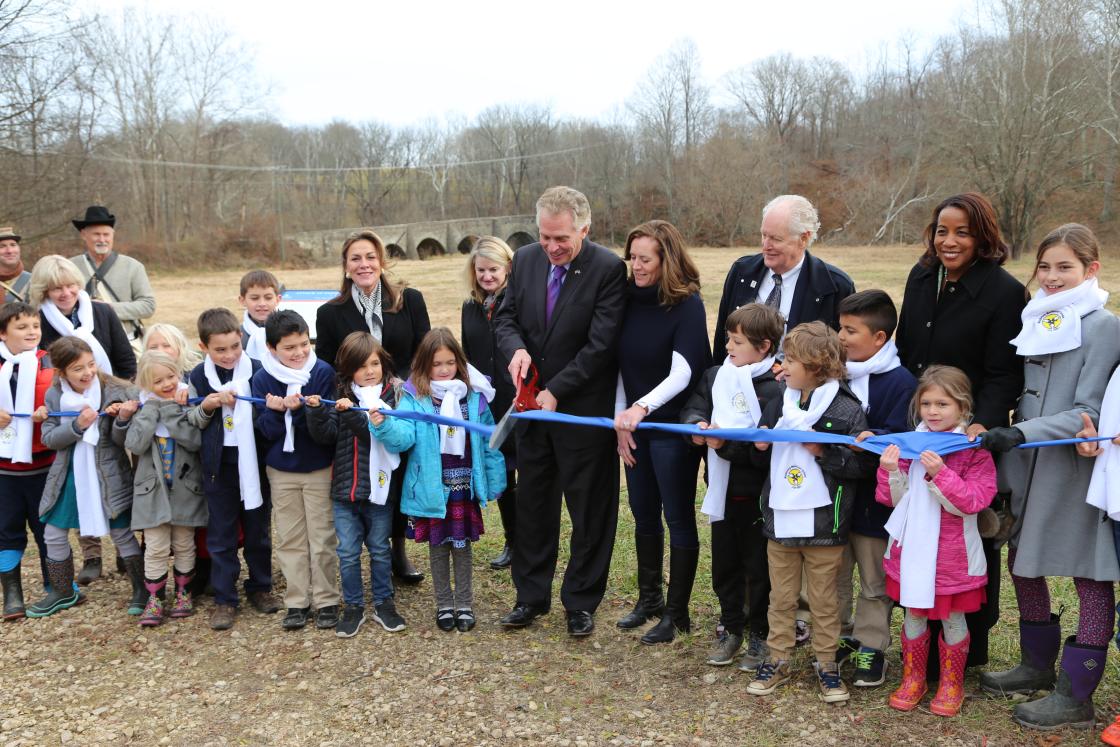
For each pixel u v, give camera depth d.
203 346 4.66
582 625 4.38
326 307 5.02
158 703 3.89
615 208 65.31
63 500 4.84
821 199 57.53
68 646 4.49
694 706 3.72
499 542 5.89
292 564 4.59
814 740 3.42
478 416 4.60
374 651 4.33
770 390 3.84
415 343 5.12
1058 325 3.34
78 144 26.97
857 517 3.73
